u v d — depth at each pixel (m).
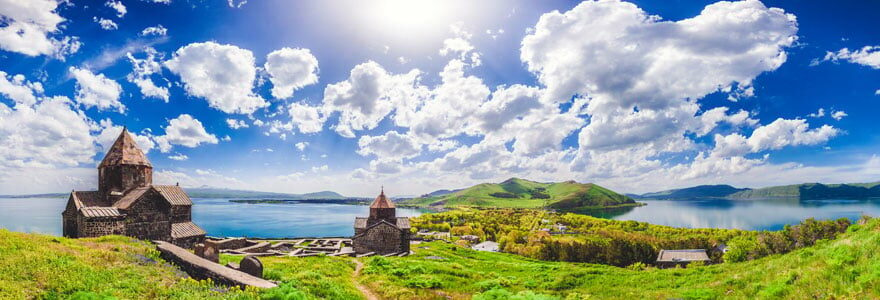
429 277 34.12
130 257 24.05
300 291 21.03
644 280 30.00
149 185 50.81
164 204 48.69
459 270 39.59
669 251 91.44
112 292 17.83
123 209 44.94
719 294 20.83
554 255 95.38
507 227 168.00
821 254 21.17
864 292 14.98
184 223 53.66
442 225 173.50
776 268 22.66
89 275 19.45
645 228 173.12
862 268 16.80
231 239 65.44
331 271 35.34
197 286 20.98
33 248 22.34
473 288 30.36
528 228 179.00
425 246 92.75
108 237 31.33
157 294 18.52
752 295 19.25
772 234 76.81
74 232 43.91
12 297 15.75
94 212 42.00
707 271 30.09
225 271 23.72
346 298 24.52
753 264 28.58
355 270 40.78
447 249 88.62
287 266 37.16
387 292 28.03
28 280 17.75
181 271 23.89
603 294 26.14
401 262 44.12
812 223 70.62
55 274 18.72
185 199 55.06
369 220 76.62
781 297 17.48
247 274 24.59
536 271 42.94
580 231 177.75
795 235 72.50
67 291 17.38
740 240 90.94
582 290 28.88
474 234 154.88
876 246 18.14
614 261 90.25
